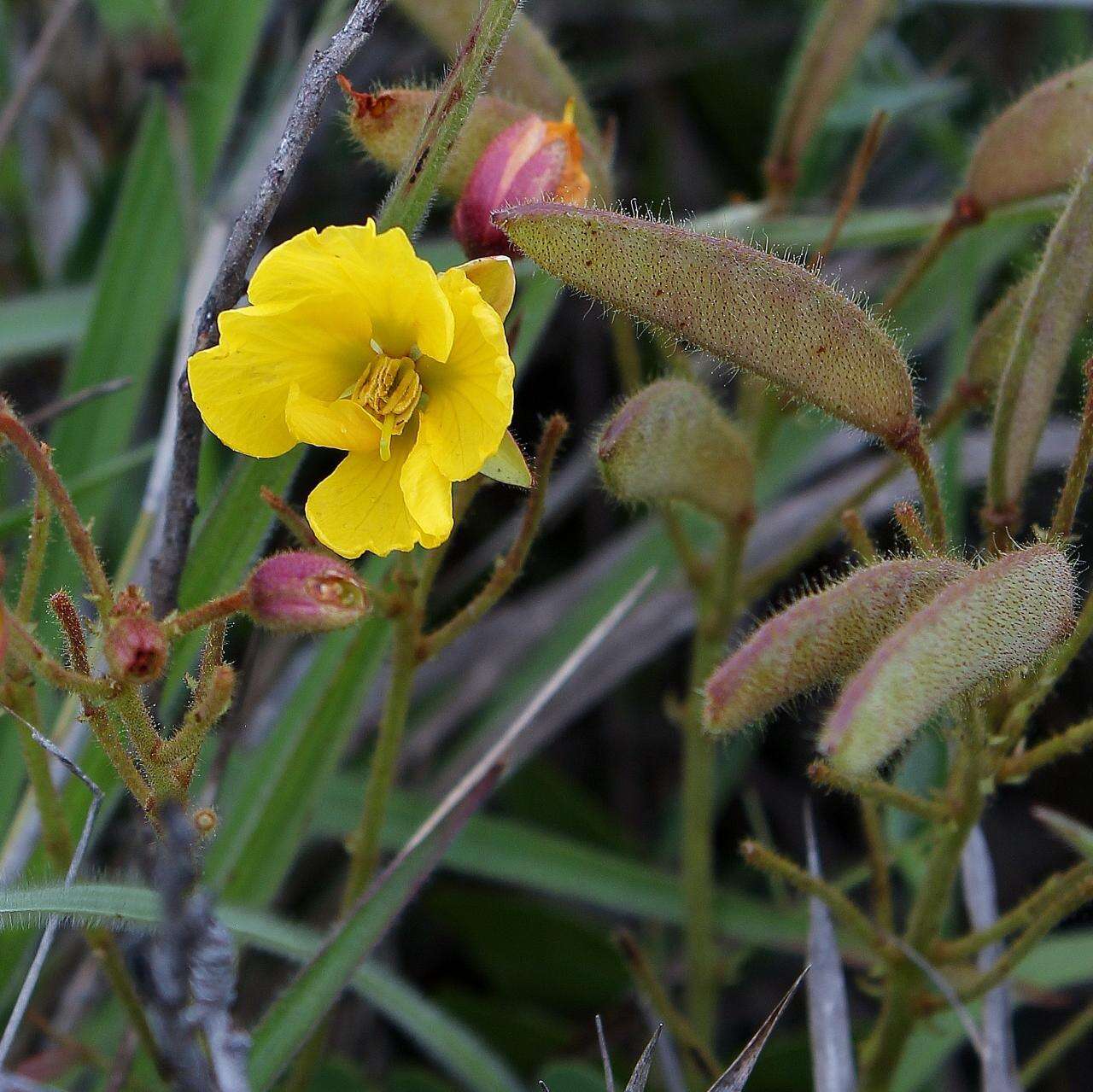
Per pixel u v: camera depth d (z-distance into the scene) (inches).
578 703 27.3
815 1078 23.5
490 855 26.0
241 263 23.1
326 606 21.7
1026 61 35.0
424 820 26.2
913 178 34.5
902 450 22.5
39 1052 25.4
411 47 34.8
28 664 21.7
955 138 31.3
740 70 35.4
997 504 23.2
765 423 25.1
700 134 36.1
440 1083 26.0
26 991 22.4
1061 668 22.6
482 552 30.4
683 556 25.0
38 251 32.2
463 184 23.6
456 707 27.8
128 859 25.4
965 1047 26.9
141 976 21.8
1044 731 28.7
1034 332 22.7
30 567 22.8
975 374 24.1
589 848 26.0
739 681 21.5
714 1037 25.9
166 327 26.7
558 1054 26.4
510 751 23.8
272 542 25.6
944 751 25.6
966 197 24.5
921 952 23.5
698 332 22.1
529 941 27.0
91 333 26.0
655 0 36.5
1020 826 29.2
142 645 21.5
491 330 21.8
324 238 21.9
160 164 26.1
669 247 22.0
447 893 27.0
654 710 31.7
